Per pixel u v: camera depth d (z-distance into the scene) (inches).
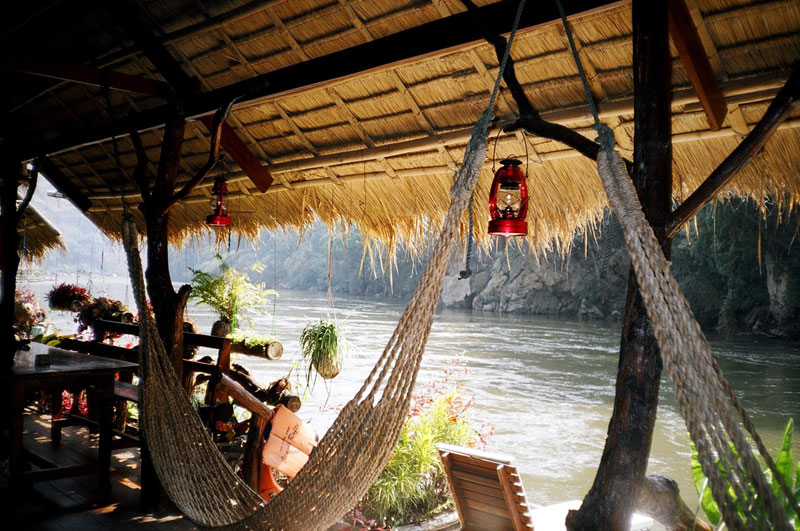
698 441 52.4
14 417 137.9
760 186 117.2
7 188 194.7
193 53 171.9
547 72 129.5
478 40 101.3
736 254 802.8
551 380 449.4
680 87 117.4
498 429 310.3
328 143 173.8
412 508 153.9
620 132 127.3
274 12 150.5
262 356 186.5
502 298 1095.0
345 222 186.9
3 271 188.5
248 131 187.0
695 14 105.4
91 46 186.9
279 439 148.3
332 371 182.1
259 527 84.0
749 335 792.9
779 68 105.8
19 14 169.9
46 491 148.9
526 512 118.6
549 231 147.4
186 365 160.7
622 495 73.9
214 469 104.9
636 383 75.0
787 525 47.0
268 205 206.1
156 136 217.0
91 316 220.1
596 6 88.5
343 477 74.2
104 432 146.3
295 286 1945.1
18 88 214.5
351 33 144.2
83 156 252.2
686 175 126.8
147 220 148.6
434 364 507.2
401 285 1566.2
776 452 279.0
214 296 205.0
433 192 163.0
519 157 143.8
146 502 140.6
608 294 969.5
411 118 154.6
